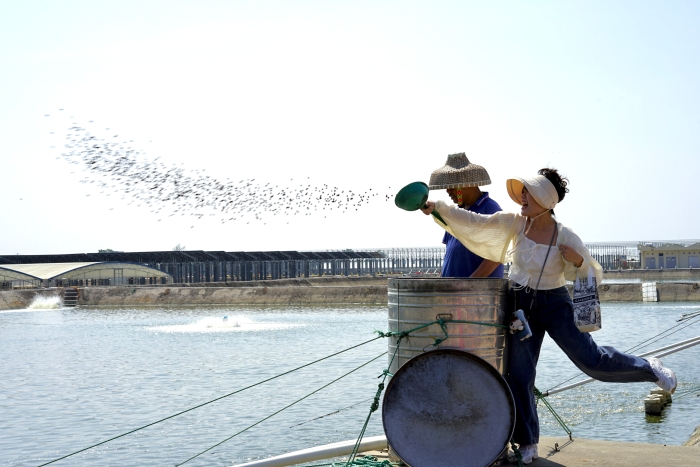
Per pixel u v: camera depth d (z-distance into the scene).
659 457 5.32
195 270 108.62
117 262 102.00
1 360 38.34
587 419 18.41
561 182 5.11
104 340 47.62
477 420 4.67
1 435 20.16
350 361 33.62
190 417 21.62
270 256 114.81
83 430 20.52
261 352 39.03
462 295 4.95
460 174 5.82
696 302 68.38
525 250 5.02
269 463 5.68
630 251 141.50
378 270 128.62
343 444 5.90
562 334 4.97
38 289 89.31
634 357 5.09
